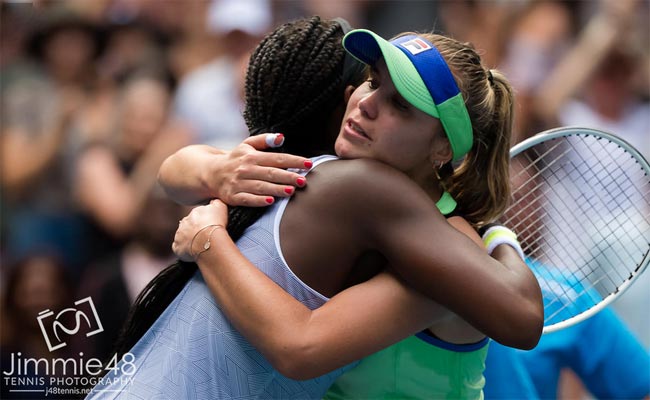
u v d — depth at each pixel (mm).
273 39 8297
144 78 19016
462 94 7695
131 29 20109
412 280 7238
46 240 17859
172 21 20797
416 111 7516
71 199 18250
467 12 20453
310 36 8203
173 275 8133
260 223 7680
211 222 7668
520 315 7105
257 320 7133
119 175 18266
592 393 11953
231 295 7289
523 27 19766
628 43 19141
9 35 19719
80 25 19656
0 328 15797
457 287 7094
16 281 16125
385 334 7234
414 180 7938
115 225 17891
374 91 7648
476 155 8203
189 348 7664
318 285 7512
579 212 12195
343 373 7926
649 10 19844
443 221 7367
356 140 7664
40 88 19234
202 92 19156
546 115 18828
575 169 10359
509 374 10828
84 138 18703
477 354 8109
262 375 7582
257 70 8305
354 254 7496
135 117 18547
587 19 19891
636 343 11812
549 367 11719
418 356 7836
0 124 18906
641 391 11672
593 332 11703
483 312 7082
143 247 16516
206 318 7676
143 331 8281
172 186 8617
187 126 18922
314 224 7500
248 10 20172
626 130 19125
